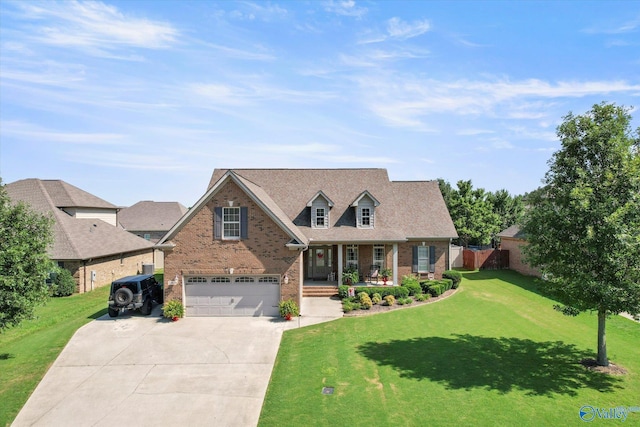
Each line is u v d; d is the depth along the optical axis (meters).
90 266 30.69
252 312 22.09
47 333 19.50
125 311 23.50
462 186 50.88
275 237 21.97
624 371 13.84
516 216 59.25
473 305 23.62
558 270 14.04
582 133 14.21
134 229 58.25
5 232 15.27
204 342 17.83
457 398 12.05
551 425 10.56
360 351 16.19
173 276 21.98
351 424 10.84
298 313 21.73
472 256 38.34
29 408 12.21
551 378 13.34
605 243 12.45
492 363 14.66
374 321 20.55
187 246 21.98
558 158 14.59
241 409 12.01
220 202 22.00
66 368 15.12
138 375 14.47
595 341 16.98
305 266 29.48
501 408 11.41
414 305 23.81
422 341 17.22
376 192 32.25
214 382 13.83
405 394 12.38
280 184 32.78
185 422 11.33
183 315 21.92
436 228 30.78
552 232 13.70
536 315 21.28
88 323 21.02
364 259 29.41
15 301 14.79
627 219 12.38
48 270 16.50
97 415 11.77
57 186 41.69
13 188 34.66
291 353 16.34
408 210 32.38
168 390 13.29
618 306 12.59
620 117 13.61
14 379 14.22
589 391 12.39
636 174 12.55
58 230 30.69
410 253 30.19
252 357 16.02
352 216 30.08
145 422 11.34
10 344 17.89
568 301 14.05
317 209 29.12
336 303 24.70
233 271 21.91
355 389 12.86
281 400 12.38
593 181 13.48
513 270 37.41
